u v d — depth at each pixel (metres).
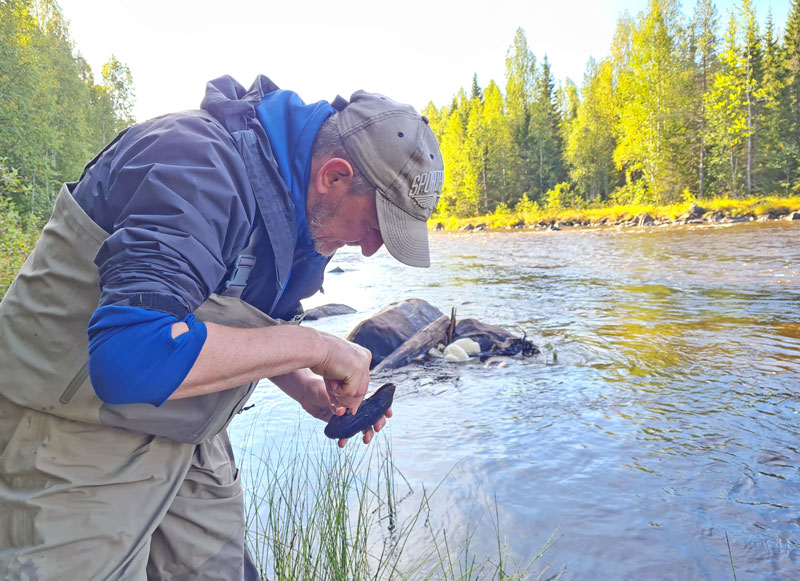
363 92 1.40
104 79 51.53
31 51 24.94
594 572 1.97
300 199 1.31
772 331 5.74
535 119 64.00
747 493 2.51
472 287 10.53
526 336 6.00
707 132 42.94
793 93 46.03
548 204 50.31
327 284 12.57
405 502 2.51
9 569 1.14
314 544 2.19
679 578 1.93
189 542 1.50
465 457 2.98
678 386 4.11
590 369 4.70
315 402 1.82
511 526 2.29
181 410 1.26
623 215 35.91
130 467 1.26
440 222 56.00
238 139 1.24
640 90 42.34
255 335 1.17
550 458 2.93
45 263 1.18
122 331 0.96
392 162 1.29
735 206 30.17
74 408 1.18
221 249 1.15
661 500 2.46
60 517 1.19
